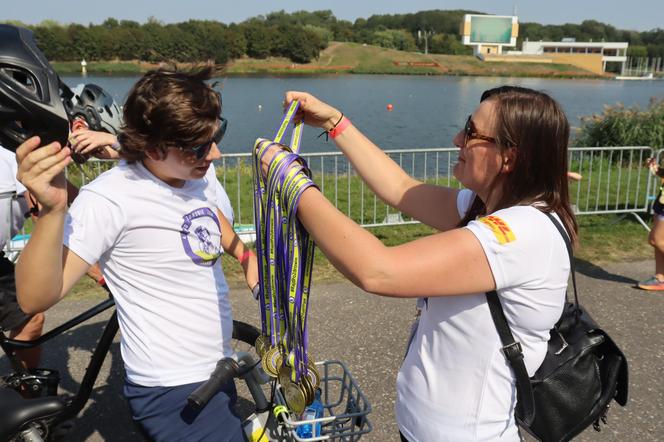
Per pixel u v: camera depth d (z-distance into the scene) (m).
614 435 3.09
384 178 2.03
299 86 71.06
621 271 5.60
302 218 1.40
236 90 61.75
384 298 4.77
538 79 106.62
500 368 1.48
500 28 138.50
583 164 11.82
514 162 1.48
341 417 1.66
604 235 6.75
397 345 4.00
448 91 66.12
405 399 1.67
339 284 5.07
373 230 6.99
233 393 2.04
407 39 143.62
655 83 98.50
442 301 1.53
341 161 13.89
